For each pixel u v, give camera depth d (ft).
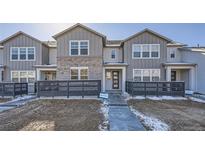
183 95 54.85
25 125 25.81
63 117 30.68
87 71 61.67
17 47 70.49
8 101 48.62
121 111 34.58
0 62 73.92
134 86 55.21
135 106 41.39
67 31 61.93
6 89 55.26
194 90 64.39
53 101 47.70
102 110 36.52
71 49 61.93
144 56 67.15
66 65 61.72
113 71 70.90
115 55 73.97
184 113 34.06
